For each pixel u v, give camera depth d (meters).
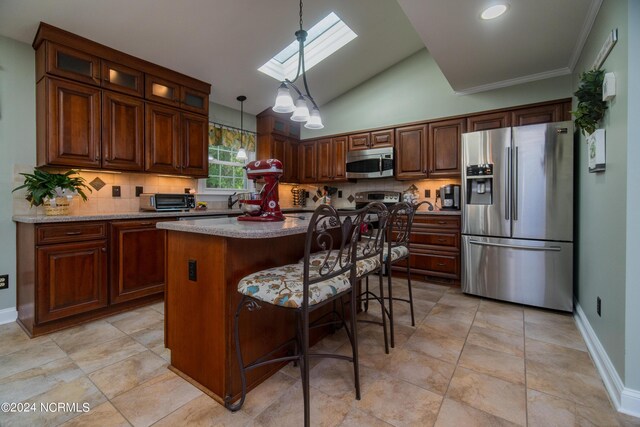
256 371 1.59
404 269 3.63
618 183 1.54
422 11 2.10
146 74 2.98
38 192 2.31
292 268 1.53
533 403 1.44
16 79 2.43
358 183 4.65
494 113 3.36
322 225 1.31
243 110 4.32
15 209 2.43
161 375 1.67
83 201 2.82
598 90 1.77
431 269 3.44
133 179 3.18
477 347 1.98
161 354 1.89
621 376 1.44
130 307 2.66
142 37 2.71
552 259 2.60
